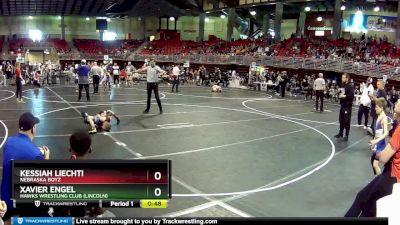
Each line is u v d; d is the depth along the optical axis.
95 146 9.95
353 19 37.53
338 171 8.39
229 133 12.30
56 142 10.20
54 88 26.34
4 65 32.34
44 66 31.38
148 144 10.37
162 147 10.08
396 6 36.75
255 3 39.03
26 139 4.22
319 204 6.38
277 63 33.19
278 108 19.33
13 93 22.56
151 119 14.39
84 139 3.63
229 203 6.31
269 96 25.52
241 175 7.88
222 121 14.58
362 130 13.90
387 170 4.81
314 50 32.84
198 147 10.21
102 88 26.80
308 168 8.56
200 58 40.03
